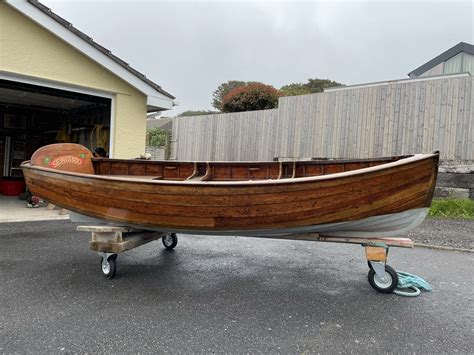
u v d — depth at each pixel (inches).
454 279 146.3
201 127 497.4
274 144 415.2
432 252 192.7
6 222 233.8
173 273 147.3
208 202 125.0
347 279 143.8
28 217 248.4
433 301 121.6
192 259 168.9
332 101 364.8
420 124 313.4
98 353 84.8
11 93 311.0
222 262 165.2
